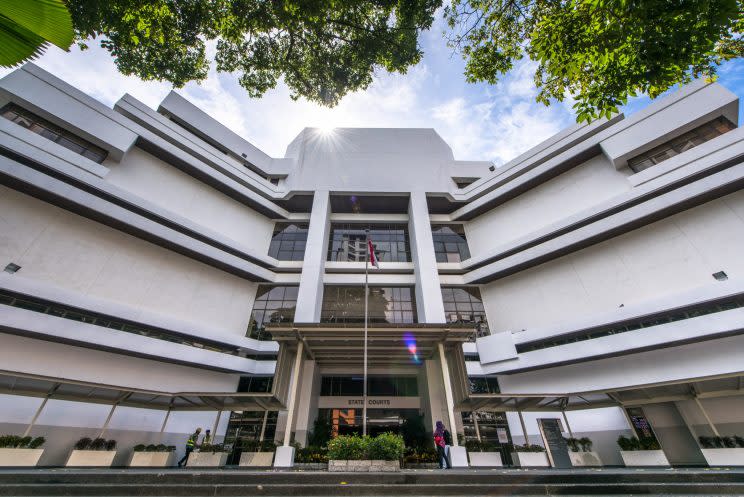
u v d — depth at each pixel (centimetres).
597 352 1688
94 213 1684
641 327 1672
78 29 711
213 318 2108
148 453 1378
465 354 2150
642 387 1326
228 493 548
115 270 1762
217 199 2464
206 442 1502
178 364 1817
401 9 851
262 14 834
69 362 1494
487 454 1437
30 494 514
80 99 1841
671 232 1722
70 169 1638
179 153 2208
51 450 1290
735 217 1541
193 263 2119
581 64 548
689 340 1470
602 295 1897
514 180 2538
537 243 2273
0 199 1482
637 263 1806
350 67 1011
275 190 2748
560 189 2367
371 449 890
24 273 1462
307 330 1495
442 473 627
